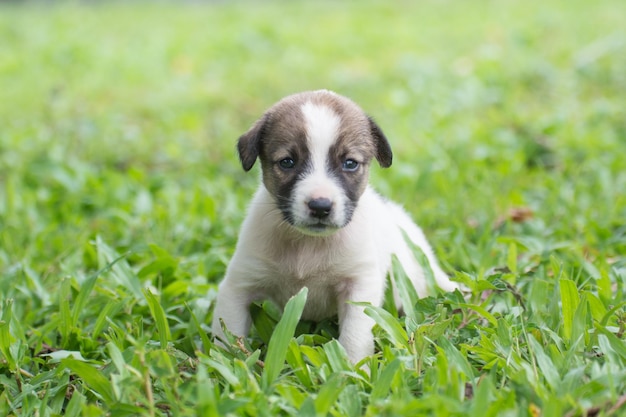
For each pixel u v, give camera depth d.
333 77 15.78
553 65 15.67
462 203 9.02
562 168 10.27
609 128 11.84
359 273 6.03
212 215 8.76
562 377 4.81
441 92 14.09
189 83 15.71
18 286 6.90
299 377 5.02
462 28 19.97
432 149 10.88
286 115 5.92
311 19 22.41
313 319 6.38
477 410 4.16
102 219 8.98
